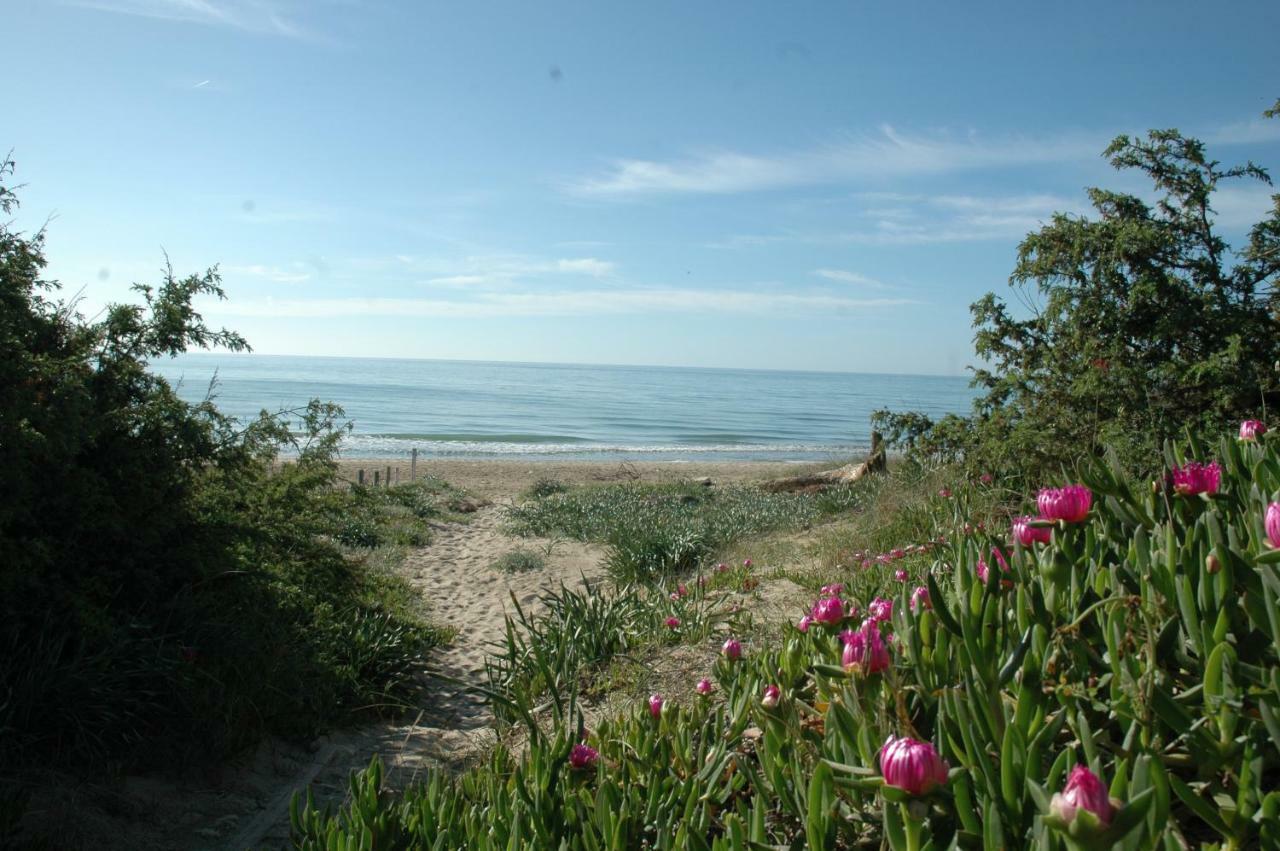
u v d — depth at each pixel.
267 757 5.04
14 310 4.90
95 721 4.41
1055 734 1.66
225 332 6.32
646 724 3.29
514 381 145.62
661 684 5.04
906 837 1.54
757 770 2.67
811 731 2.50
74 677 4.36
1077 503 2.14
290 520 7.61
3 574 4.39
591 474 26.56
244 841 4.11
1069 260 7.50
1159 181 7.47
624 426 60.09
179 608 5.34
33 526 4.77
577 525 14.71
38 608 4.64
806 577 7.06
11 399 4.38
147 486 5.57
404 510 16.09
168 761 4.62
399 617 7.99
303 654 5.99
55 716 4.32
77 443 4.66
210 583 5.90
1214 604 1.83
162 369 133.75
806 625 3.06
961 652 1.95
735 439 52.88
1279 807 1.37
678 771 2.79
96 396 5.59
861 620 2.91
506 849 2.29
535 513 16.34
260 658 5.59
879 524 8.49
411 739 5.58
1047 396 7.27
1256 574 1.82
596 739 3.22
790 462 37.12
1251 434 2.83
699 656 5.43
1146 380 6.75
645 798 2.55
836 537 9.31
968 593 2.35
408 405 72.06
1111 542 2.44
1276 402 6.41
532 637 5.70
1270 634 1.74
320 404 8.21
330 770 5.01
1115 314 7.12
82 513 4.95
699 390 135.75
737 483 20.52
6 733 4.12
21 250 5.29
